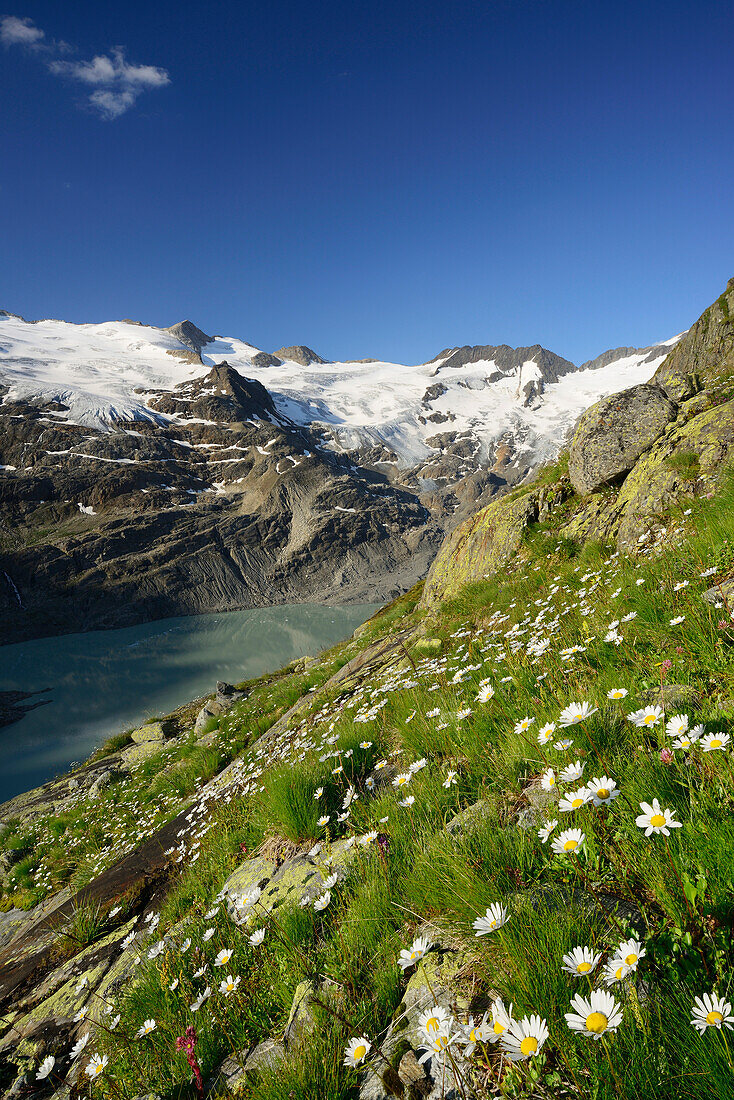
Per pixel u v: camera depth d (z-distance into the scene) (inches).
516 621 345.4
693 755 93.0
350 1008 93.4
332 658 871.1
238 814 269.4
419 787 150.6
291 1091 81.2
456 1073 62.2
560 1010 62.9
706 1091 48.9
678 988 60.4
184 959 146.7
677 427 465.1
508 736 145.3
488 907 88.5
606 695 133.9
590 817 92.0
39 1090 142.9
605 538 435.5
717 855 70.3
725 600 154.0
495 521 626.2
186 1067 110.0
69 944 231.6
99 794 834.8
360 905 114.2
